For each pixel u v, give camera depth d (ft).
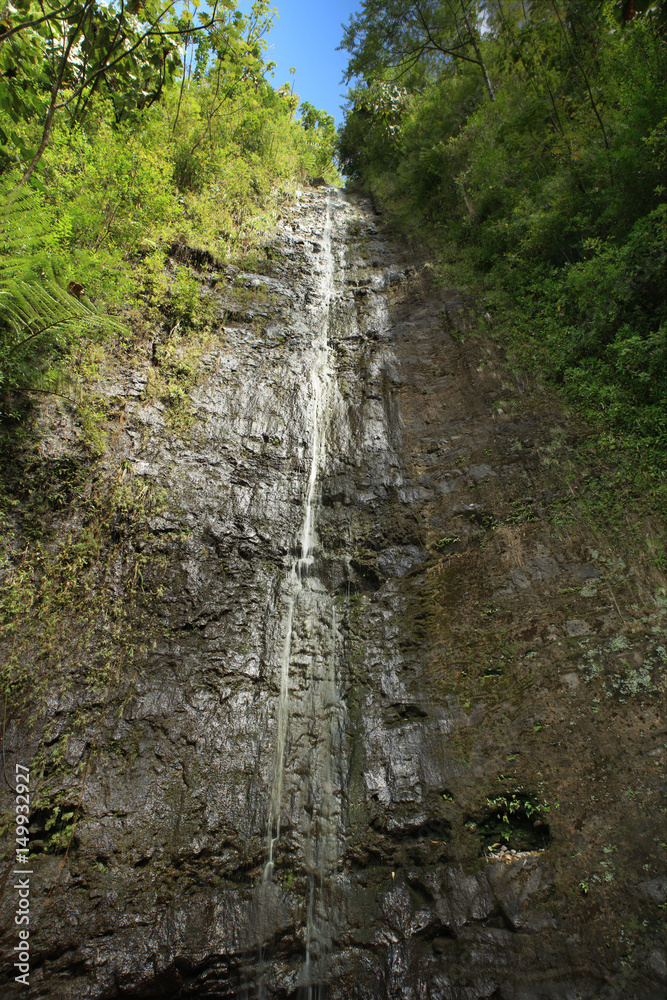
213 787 13.43
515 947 11.05
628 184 17.39
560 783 12.70
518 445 18.97
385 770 14.12
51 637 14.19
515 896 11.67
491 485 18.42
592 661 13.99
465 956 11.16
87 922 11.07
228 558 17.44
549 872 11.76
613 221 18.79
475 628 15.75
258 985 11.22
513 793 12.95
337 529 19.16
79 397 17.78
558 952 10.80
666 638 13.58
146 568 16.20
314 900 12.50
